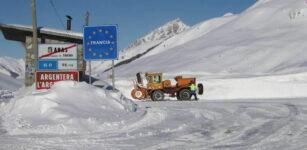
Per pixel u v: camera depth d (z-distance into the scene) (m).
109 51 14.62
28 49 20.70
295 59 54.12
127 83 27.67
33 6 16.62
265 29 87.44
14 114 10.38
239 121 10.68
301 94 24.17
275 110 13.80
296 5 99.00
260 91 24.72
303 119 10.90
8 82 25.34
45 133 8.15
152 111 12.68
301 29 76.69
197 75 43.47
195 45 90.56
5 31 20.84
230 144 6.92
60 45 15.63
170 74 53.41
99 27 14.63
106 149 6.39
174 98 24.92
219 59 63.34
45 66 15.61
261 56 60.31
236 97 24.58
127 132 8.41
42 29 20.48
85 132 8.33
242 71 54.94
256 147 6.57
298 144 6.84
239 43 74.19
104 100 12.14
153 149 6.42
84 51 14.65
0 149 6.30
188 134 8.20
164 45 157.00
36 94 11.30
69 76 15.31
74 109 10.45
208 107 15.48
